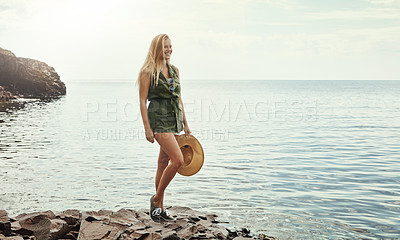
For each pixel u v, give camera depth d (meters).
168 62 4.11
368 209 5.40
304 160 9.54
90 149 11.34
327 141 13.25
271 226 4.63
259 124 19.66
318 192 6.35
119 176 7.62
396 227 4.66
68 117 23.34
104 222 3.78
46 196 6.05
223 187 6.68
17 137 14.07
